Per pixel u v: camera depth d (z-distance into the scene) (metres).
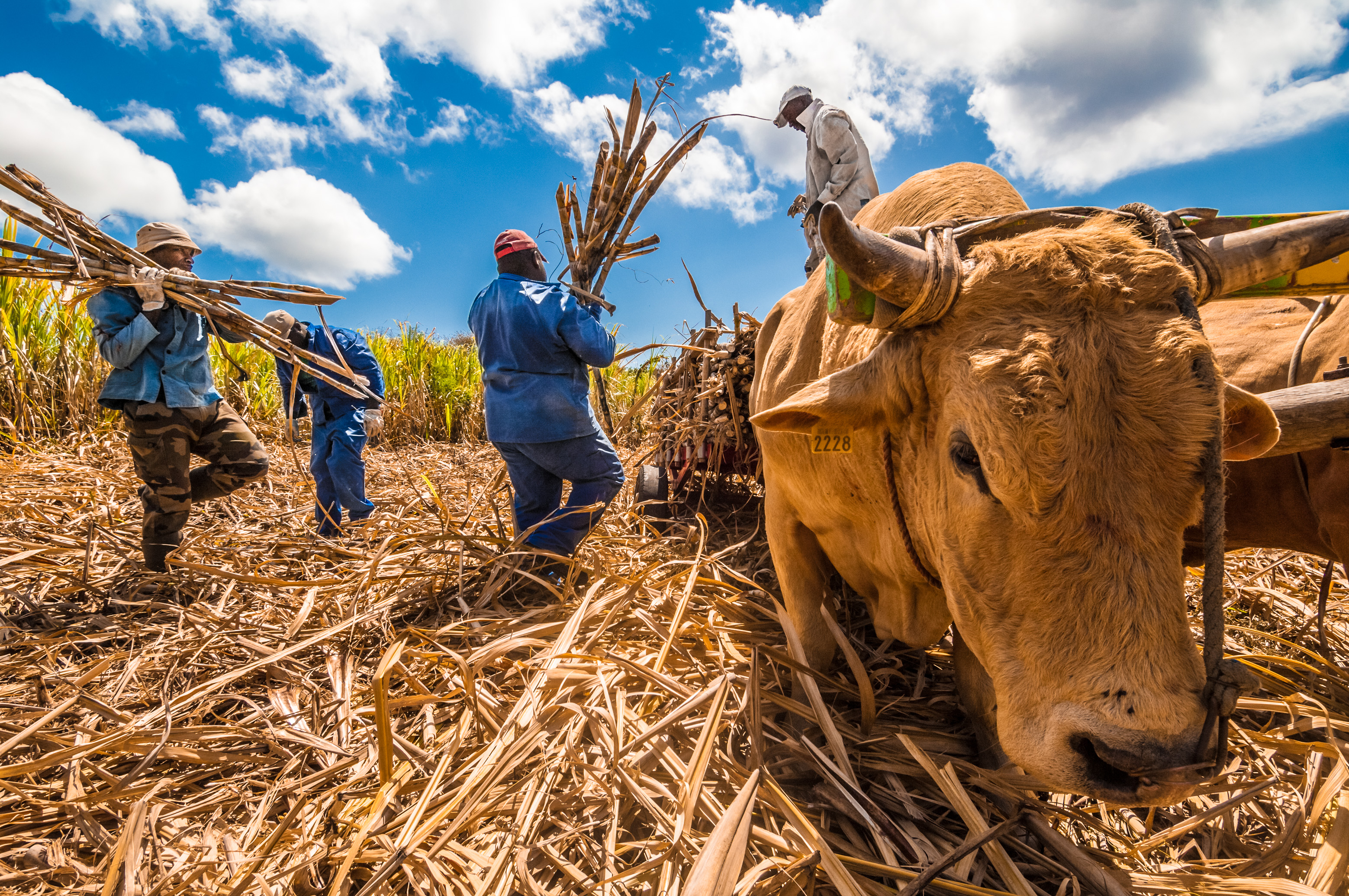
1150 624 1.32
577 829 1.88
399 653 2.25
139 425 3.87
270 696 2.68
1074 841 2.01
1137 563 1.35
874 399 1.86
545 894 1.67
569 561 3.39
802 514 2.69
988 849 1.84
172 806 2.10
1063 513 1.38
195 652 3.00
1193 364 1.43
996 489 1.46
